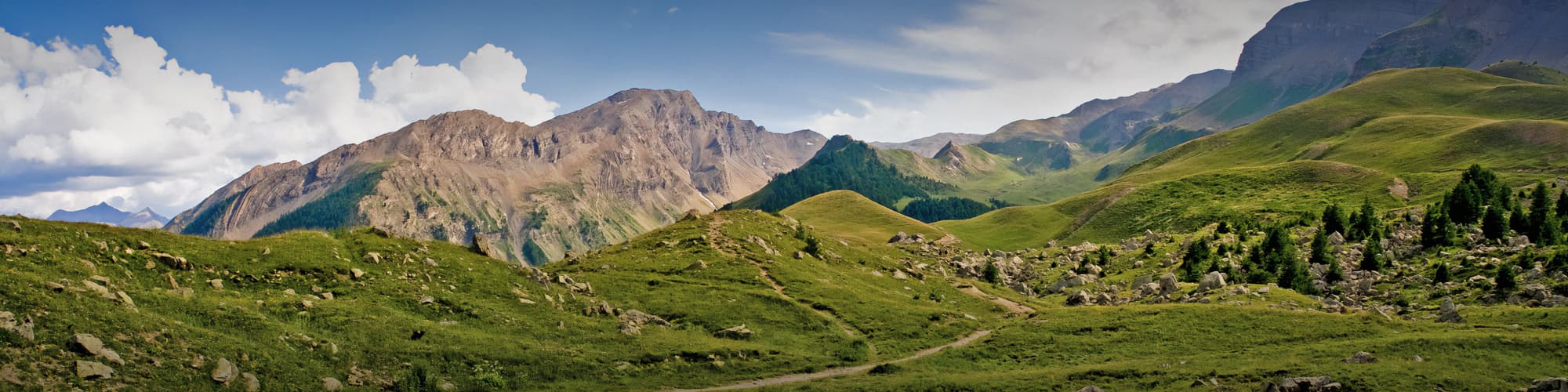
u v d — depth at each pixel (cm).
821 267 10562
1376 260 9888
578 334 5781
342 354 4291
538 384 4622
